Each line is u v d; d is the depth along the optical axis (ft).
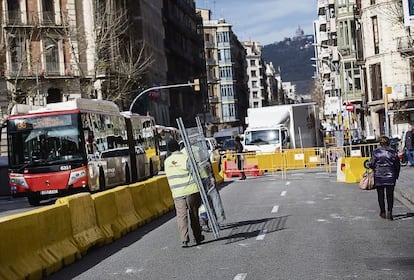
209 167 42.52
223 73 462.19
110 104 93.04
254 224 49.11
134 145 103.24
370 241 39.14
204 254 37.29
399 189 68.33
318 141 136.56
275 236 42.63
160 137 164.14
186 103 323.57
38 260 32.94
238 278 30.17
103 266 35.40
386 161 47.91
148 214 54.54
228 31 462.19
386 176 47.91
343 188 77.61
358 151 112.47
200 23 382.63
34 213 33.71
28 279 31.17
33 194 77.66
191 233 46.78
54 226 35.91
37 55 181.06
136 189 53.21
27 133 78.23
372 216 50.70
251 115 130.41
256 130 126.31
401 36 180.86
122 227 46.75
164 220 55.52
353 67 243.60
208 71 456.45
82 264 36.47
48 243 34.94
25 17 181.16
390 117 182.80
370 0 188.75
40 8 183.11
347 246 37.68
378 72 188.24
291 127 129.39
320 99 404.36
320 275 29.96
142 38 232.32
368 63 191.42
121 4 213.87
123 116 98.84
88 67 185.47
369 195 67.31
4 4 178.70
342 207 57.72
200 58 366.43
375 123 190.80
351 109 175.52
